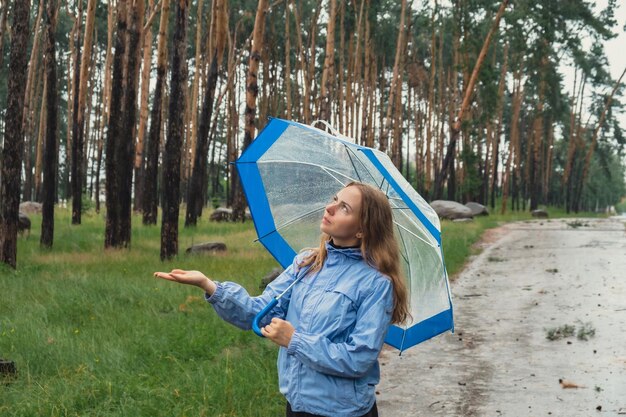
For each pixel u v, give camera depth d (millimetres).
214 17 35188
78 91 28516
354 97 50812
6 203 13773
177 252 15953
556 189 91500
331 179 3400
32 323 8516
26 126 49375
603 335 9375
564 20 45031
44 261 15227
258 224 3500
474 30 40188
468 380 7375
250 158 3480
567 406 6508
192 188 26500
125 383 6258
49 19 18516
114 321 8859
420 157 65125
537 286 13852
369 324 2812
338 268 2938
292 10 52844
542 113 58156
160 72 25891
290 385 2895
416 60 58188
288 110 48219
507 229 31156
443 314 3090
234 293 3039
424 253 3096
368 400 2891
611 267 16562
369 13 48812
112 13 41875
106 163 17906
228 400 5762
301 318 2904
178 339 7871
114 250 17422
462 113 34281
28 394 5895
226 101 58156
